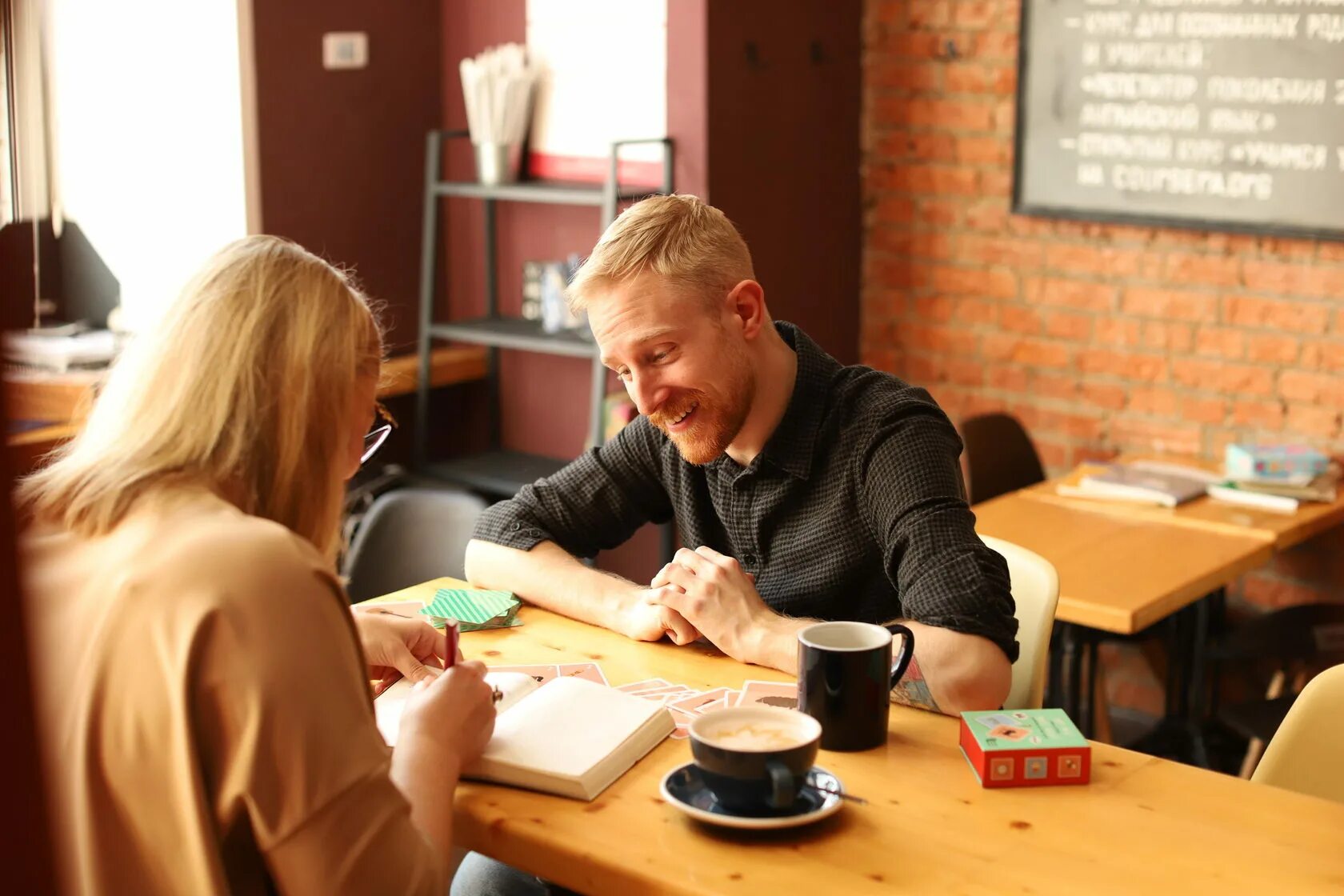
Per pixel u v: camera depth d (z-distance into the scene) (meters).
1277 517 2.83
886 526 1.65
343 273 1.26
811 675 1.39
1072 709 2.86
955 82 3.65
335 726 1.08
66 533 1.14
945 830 1.23
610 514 1.99
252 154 3.55
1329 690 1.51
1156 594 2.38
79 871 1.09
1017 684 1.86
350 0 3.72
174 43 3.54
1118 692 3.58
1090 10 3.37
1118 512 2.89
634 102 3.55
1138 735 3.47
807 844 1.21
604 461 1.99
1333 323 3.18
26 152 3.04
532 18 3.75
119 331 3.59
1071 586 2.44
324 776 1.07
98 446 1.17
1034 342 3.64
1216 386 3.37
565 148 3.74
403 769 1.25
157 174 3.61
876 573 1.76
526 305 3.91
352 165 3.81
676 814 1.27
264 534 1.10
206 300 1.17
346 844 1.08
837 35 3.72
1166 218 3.34
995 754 1.31
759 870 1.16
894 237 3.85
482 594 1.89
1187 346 3.39
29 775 0.44
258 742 1.05
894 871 1.16
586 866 1.20
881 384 1.76
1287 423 3.28
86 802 1.08
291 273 1.19
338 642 1.11
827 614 1.80
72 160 3.58
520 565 1.90
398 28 3.86
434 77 3.99
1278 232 3.19
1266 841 1.21
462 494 2.57
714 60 3.40
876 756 1.39
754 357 1.71
